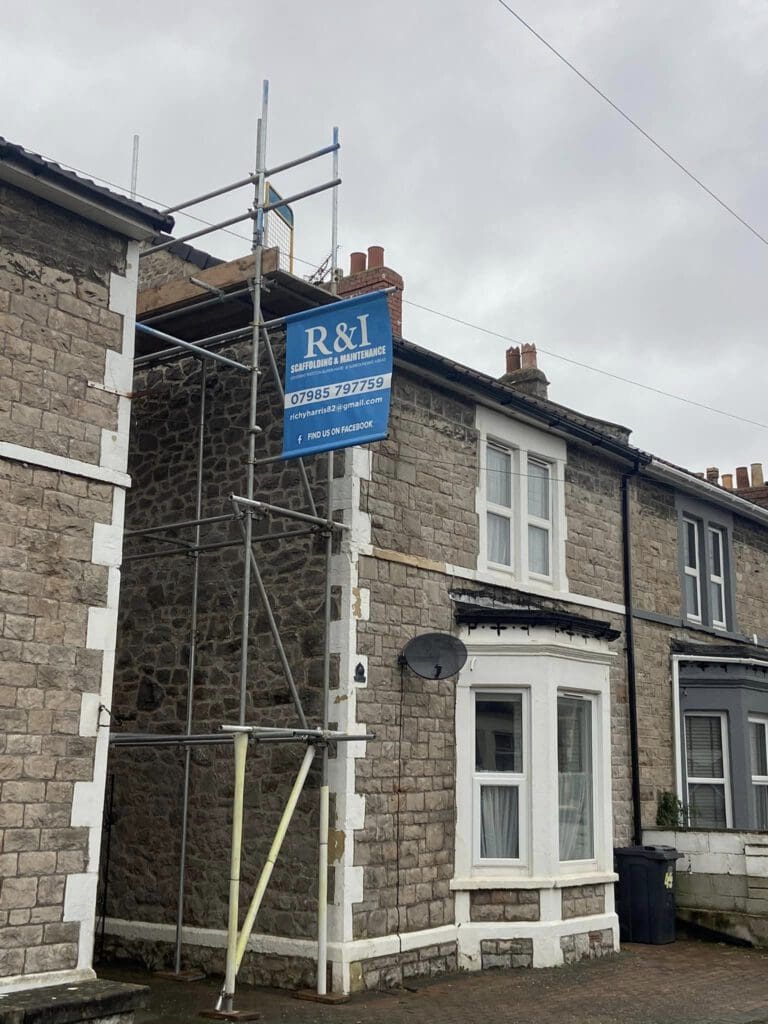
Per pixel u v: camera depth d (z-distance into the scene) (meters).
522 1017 8.95
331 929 9.80
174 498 11.96
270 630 10.81
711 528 16.81
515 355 16.20
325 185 10.20
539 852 11.34
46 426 8.06
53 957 7.55
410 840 10.63
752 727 15.28
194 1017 8.69
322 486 10.82
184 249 12.75
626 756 13.81
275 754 10.55
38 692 7.76
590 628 12.36
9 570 7.72
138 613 11.95
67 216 8.48
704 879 13.29
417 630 11.14
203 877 10.77
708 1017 9.05
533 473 13.34
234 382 11.74
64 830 7.75
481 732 11.73
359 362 9.50
